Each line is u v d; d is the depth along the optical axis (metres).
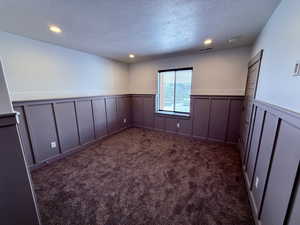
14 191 0.87
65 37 2.36
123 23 1.86
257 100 1.87
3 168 0.82
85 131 3.31
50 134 2.60
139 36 2.35
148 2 1.40
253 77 2.28
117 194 1.78
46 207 1.59
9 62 2.17
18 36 2.23
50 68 2.70
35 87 2.50
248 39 2.51
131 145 3.36
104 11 1.56
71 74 3.09
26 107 2.25
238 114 3.18
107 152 3.00
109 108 4.02
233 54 3.10
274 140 1.21
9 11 1.51
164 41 2.61
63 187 1.91
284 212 0.94
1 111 0.78
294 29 1.07
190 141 3.59
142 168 2.37
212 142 3.51
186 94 4.01
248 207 1.58
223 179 2.06
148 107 4.61
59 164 2.53
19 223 0.91
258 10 1.54
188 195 1.75
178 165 2.45
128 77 4.87
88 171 2.29
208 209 1.55
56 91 2.83
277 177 1.10
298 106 0.93
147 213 1.50
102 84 3.90
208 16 1.70
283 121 1.08
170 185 1.94
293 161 0.90
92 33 2.20
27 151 2.29
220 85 3.35
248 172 1.97
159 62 4.19
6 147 0.81
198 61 3.55
